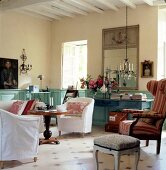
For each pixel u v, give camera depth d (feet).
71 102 20.18
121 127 14.70
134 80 22.53
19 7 21.50
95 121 23.86
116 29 23.45
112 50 23.65
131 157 13.44
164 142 16.88
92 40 24.84
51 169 11.31
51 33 27.61
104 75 23.93
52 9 23.86
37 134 12.34
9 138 11.27
